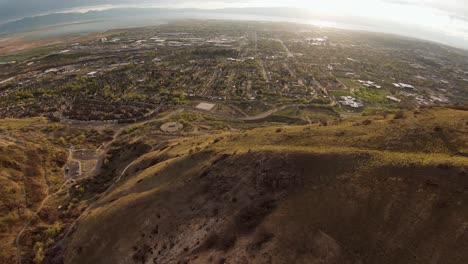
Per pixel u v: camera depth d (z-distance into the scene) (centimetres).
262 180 5912
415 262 3959
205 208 6156
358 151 5719
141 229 6525
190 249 5609
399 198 4628
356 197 4906
